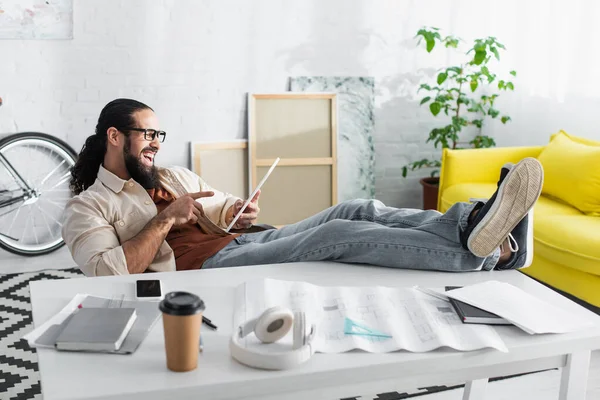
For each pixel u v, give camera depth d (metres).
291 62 4.17
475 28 4.52
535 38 4.24
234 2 3.99
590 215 3.19
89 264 2.06
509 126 4.50
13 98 3.67
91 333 1.46
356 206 2.37
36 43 3.65
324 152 4.26
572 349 1.58
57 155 3.82
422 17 4.40
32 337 1.48
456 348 1.48
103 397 1.27
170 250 2.28
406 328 1.58
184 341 1.34
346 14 4.23
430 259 2.01
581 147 3.40
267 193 4.18
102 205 2.23
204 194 2.23
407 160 4.56
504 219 1.94
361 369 1.41
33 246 3.77
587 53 3.84
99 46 3.78
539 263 3.09
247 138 4.15
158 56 3.90
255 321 1.48
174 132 4.02
